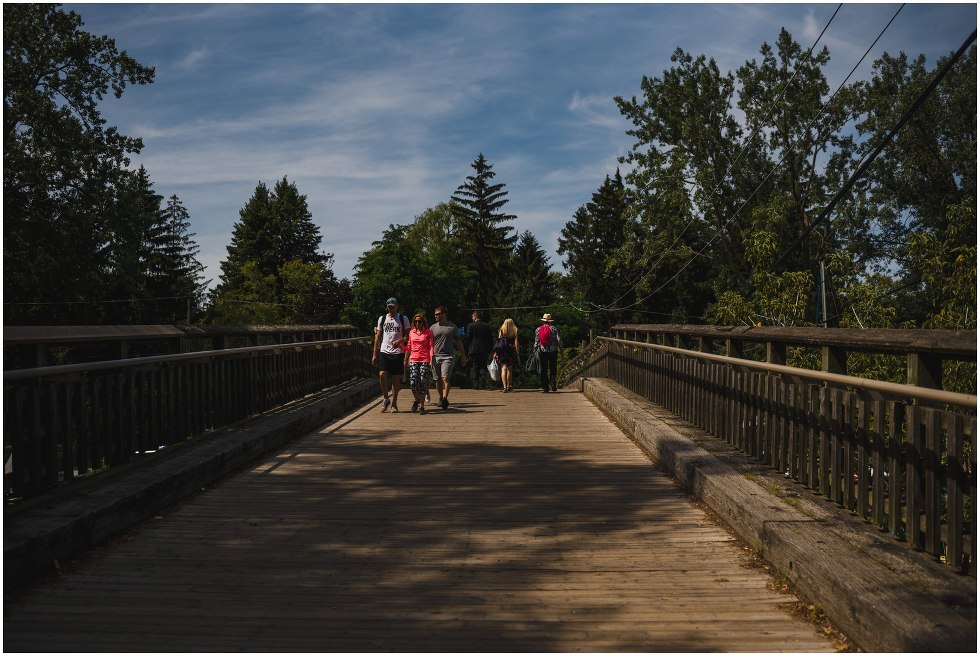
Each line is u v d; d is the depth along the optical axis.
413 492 6.46
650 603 3.95
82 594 4.02
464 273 48.34
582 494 6.41
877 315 14.50
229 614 3.77
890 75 38.19
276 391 10.48
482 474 7.21
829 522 4.60
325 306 63.31
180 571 4.42
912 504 4.09
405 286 43.41
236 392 8.95
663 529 5.35
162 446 7.05
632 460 7.93
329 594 4.07
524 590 4.15
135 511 5.29
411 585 4.23
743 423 6.97
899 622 3.07
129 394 6.38
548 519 5.62
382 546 4.95
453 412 12.19
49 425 5.22
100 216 30.56
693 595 4.06
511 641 3.46
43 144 28.58
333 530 5.30
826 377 5.11
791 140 40.00
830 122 39.38
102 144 30.31
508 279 72.00
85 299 31.48
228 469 7.07
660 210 41.41
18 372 4.70
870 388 4.51
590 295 65.00
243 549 4.85
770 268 15.93
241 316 59.78
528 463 7.76
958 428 3.70
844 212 38.56
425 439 9.29
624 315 57.41
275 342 12.01
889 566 3.75
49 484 5.23
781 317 15.16
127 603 3.90
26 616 3.71
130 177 31.95
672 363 9.88
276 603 3.93
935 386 4.12
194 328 7.79
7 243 28.00
